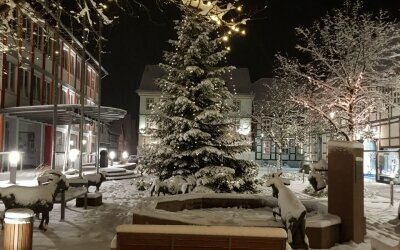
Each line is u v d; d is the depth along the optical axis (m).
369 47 21.36
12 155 19.67
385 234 10.98
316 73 26.47
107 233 10.14
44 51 31.53
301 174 36.47
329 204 9.89
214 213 11.42
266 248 5.88
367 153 35.12
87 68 44.75
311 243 8.91
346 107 21.64
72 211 13.45
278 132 38.28
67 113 25.56
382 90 24.95
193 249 5.91
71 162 29.45
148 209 9.18
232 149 19.47
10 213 7.20
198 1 7.32
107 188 20.97
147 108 53.19
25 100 28.50
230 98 20.33
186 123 18.89
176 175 18.44
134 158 48.88
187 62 19.42
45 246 8.77
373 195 21.14
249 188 19.44
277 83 41.19
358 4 23.33
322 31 23.59
